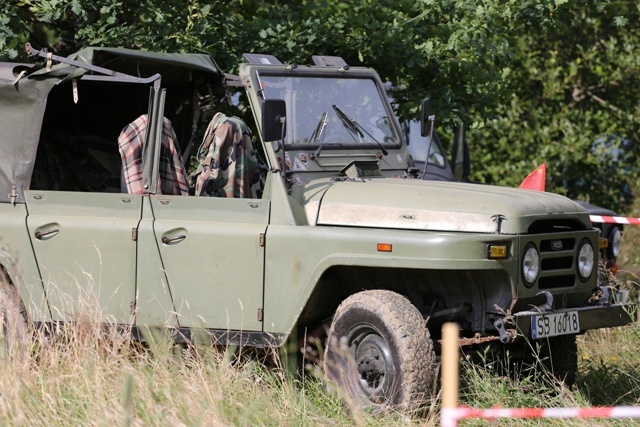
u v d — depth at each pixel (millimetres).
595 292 17547
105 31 23547
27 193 18141
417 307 16859
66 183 21516
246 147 18203
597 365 19453
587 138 37750
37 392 15508
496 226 15664
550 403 16531
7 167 18219
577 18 37219
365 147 18734
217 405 14672
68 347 16719
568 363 18234
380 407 15648
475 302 16312
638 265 34750
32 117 18188
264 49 24234
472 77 24953
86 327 17078
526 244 15852
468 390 16438
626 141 39375
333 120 18594
